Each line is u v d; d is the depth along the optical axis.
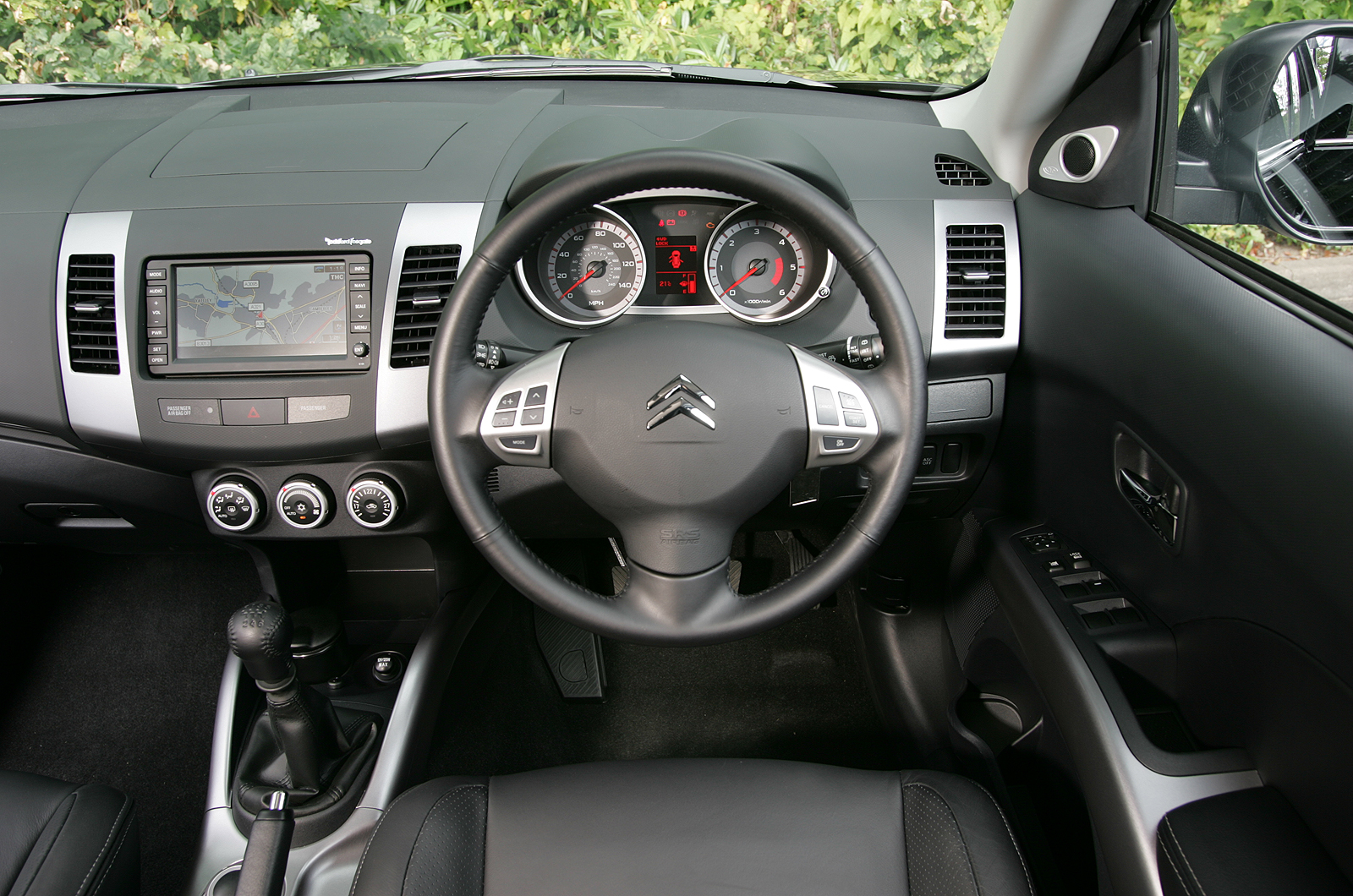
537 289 1.39
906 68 1.97
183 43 2.76
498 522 1.11
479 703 1.81
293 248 1.34
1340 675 0.89
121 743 1.87
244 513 1.44
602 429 1.08
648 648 2.10
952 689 1.74
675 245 1.41
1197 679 1.18
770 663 2.05
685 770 1.12
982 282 1.42
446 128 1.54
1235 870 0.94
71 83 1.87
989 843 0.99
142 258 1.35
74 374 1.36
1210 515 1.10
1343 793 0.90
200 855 1.43
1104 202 1.33
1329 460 0.90
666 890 0.97
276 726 1.33
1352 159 1.02
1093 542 1.40
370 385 1.34
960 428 1.52
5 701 1.94
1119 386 1.25
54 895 1.01
